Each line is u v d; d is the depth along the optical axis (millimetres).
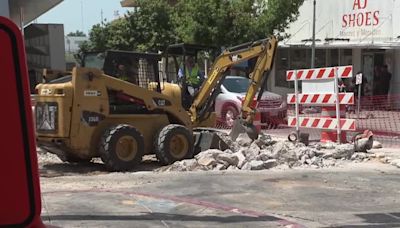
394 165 12336
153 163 13125
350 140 15117
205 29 28469
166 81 14219
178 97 13539
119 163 11766
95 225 6961
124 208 7980
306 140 14812
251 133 13898
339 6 28828
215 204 8438
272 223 7316
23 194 1814
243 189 9641
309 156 12695
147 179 10656
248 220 7445
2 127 1783
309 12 31078
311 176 10938
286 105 20641
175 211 7887
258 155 12336
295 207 8344
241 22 28203
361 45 26438
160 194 9156
